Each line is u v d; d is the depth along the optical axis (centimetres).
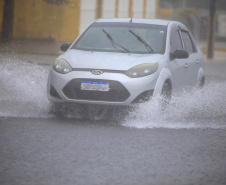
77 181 1297
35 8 7244
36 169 1393
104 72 2148
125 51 2356
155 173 1402
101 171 1398
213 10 8344
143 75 2161
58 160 1495
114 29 2508
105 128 2002
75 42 2458
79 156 1549
